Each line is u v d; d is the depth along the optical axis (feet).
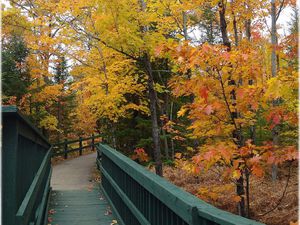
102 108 35.58
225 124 17.54
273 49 21.15
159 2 27.53
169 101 44.80
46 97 56.29
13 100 48.26
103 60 33.45
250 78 16.70
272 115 15.94
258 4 27.48
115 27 25.98
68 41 30.76
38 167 20.03
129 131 42.86
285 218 23.40
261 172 14.61
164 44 15.79
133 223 15.39
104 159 30.22
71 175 46.55
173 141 45.80
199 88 15.56
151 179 11.16
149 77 28.91
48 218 20.74
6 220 8.13
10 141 8.35
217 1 19.86
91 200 26.99
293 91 15.01
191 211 6.96
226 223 5.55
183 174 34.71
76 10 27.96
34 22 30.17
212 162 15.76
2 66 51.57
